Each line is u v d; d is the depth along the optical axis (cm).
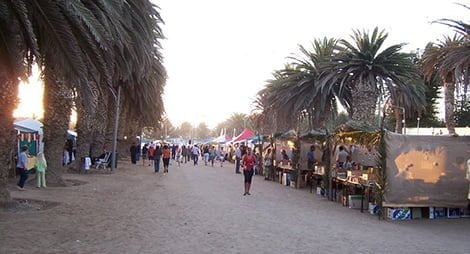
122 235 877
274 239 896
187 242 840
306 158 2195
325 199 1669
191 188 1844
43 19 822
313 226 1066
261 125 4194
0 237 807
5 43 829
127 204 1308
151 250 768
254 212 1248
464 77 1942
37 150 2491
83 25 881
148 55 1549
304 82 2811
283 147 2552
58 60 879
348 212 1350
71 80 902
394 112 3716
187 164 4075
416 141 1283
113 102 3056
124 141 4406
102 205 1266
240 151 2931
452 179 1298
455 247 883
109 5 925
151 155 3428
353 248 841
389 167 1259
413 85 2648
